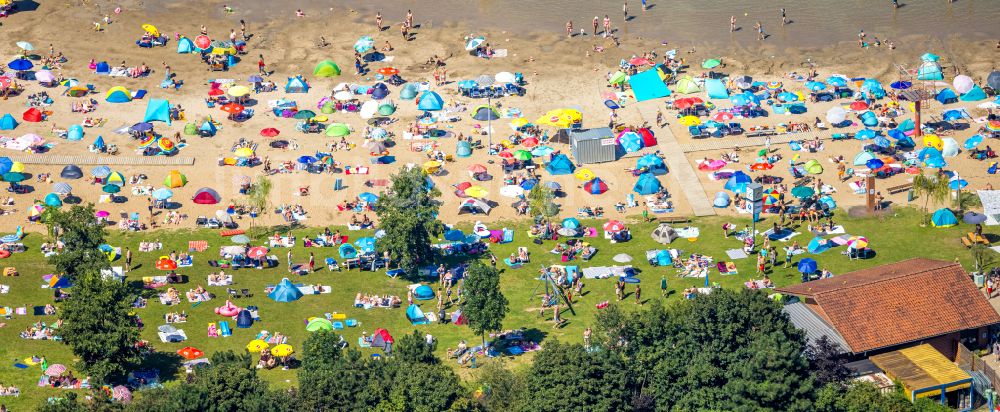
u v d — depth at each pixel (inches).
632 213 7007.9
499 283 6195.9
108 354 5388.8
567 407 5068.9
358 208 7027.6
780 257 6550.2
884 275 5797.2
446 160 7445.9
